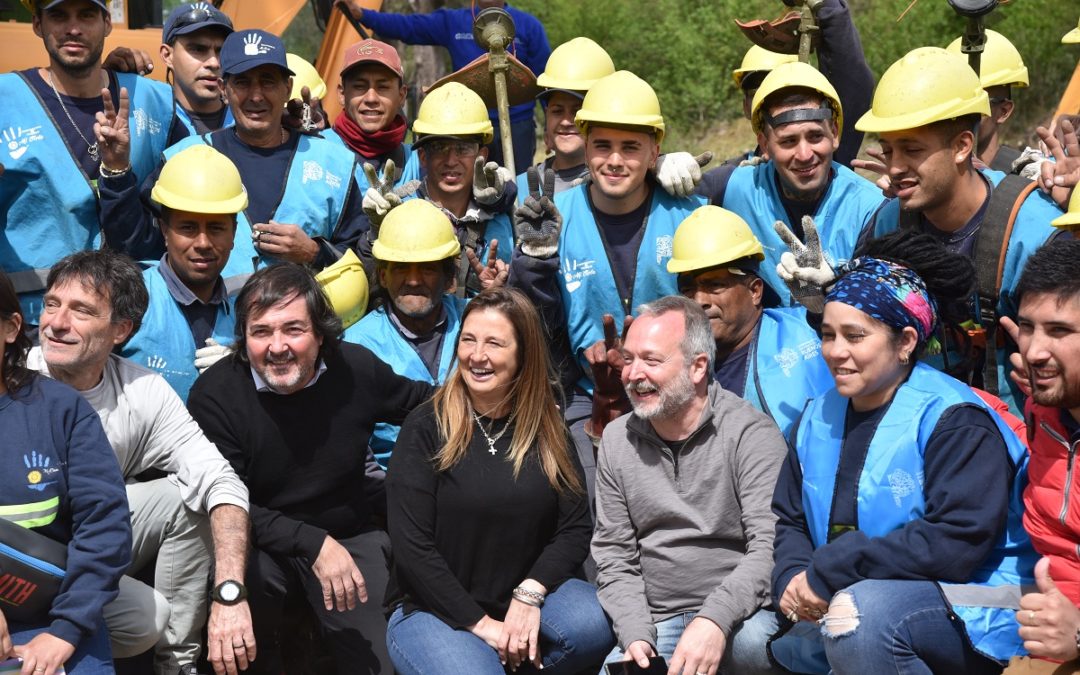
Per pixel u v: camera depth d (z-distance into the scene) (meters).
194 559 4.53
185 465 4.47
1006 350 4.46
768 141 5.13
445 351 5.25
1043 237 4.32
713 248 4.77
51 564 3.85
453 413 4.36
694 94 17.00
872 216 4.97
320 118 6.46
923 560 3.64
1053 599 3.35
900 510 3.77
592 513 4.99
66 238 5.45
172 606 4.54
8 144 5.36
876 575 3.70
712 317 4.81
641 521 4.34
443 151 5.70
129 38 8.12
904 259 3.93
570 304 5.33
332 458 4.65
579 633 4.23
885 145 4.54
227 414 4.59
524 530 4.30
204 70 6.33
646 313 4.30
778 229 4.62
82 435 3.96
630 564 4.35
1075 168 4.38
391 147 6.60
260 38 5.68
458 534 4.30
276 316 4.46
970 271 3.96
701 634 3.99
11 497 3.84
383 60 6.45
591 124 5.20
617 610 4.23
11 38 7.50
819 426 3.99
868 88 5.71
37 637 3.79
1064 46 13.58
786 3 5.68
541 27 7.95
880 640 3.62
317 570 4.46
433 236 5.12
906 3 14.89
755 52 6.41
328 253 5.59
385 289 5.33
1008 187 4.45
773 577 3.98
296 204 5.73
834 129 5.14
